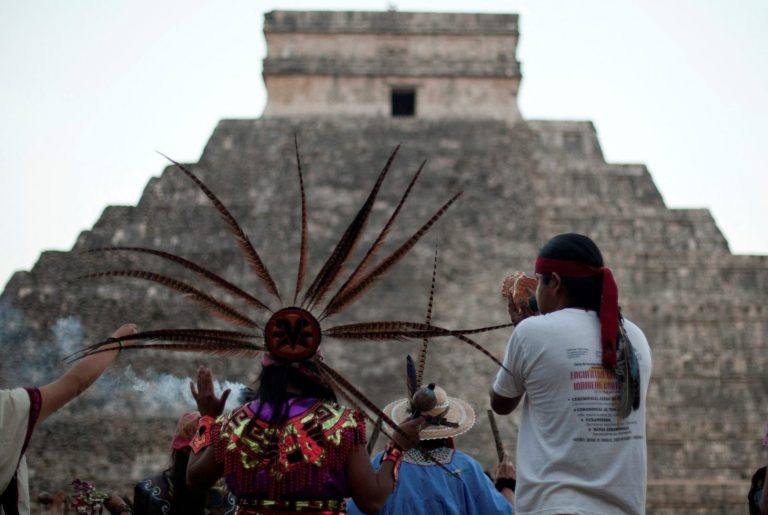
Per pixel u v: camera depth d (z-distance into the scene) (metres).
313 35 43.97
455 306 38.47
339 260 6.68
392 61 43.72
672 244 40.81
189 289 6.64
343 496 6.63
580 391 6.82
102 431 34.00
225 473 6.64
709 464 35.47
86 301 37.84
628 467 6.75
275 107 43.66
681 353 37.84
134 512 9.02
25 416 6.31
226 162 42.34
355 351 37.03
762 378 37.25
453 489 8.20
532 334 6.98
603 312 6.95
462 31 43.91
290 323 6.55
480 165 42.16
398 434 6.88
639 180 42.41
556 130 43.41
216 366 34.00
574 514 6.57
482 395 35.94
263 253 39.66
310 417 6.57
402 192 41.31
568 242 7.22
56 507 15.40
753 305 38.53
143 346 6.53
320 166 42.09
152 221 40.34
